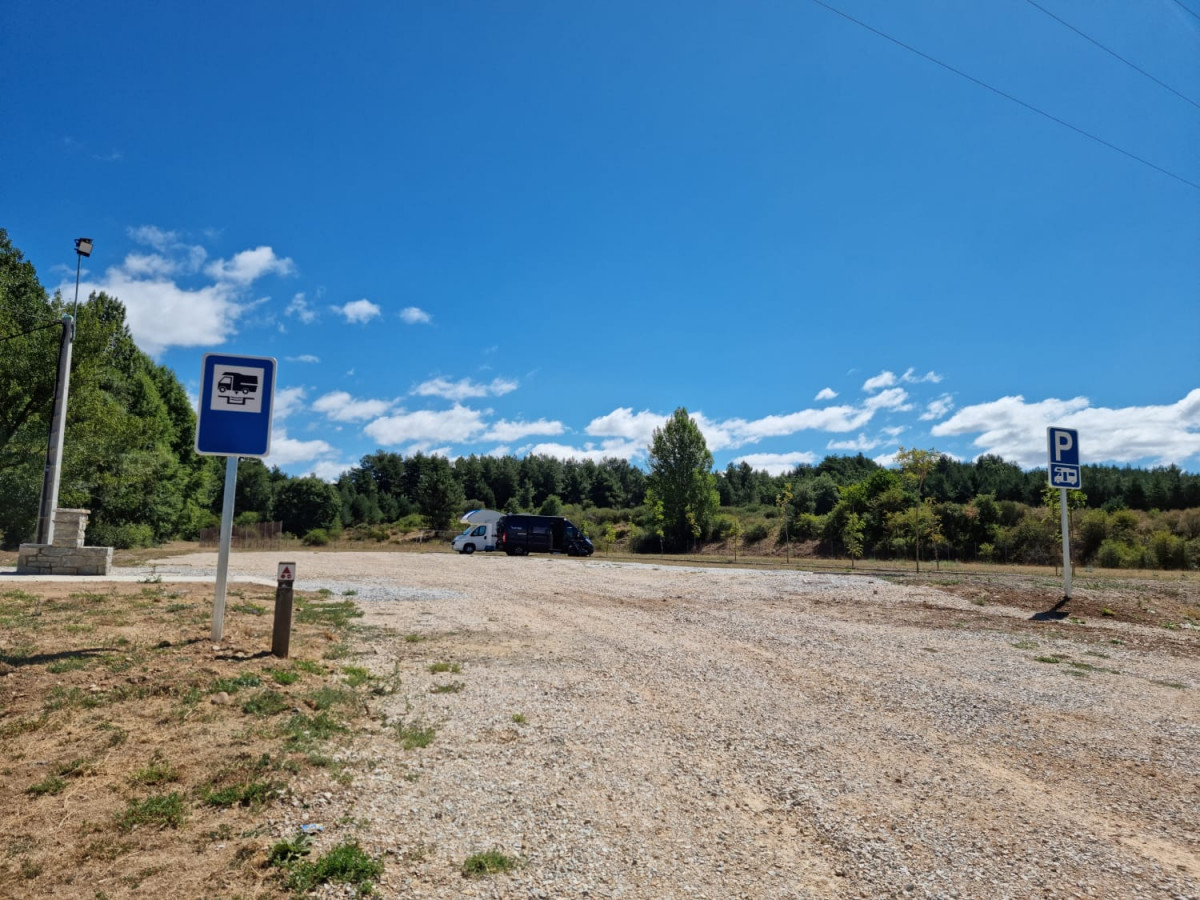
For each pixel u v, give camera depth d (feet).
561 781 16.90
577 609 44.88
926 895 12.44
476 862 12.84
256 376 27.35
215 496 283.18
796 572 69.82
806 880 12.85
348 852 12.78
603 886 12.35
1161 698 26.30
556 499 286.87
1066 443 50.44
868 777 17.92
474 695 23.80
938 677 28.48
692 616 42.65
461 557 106.42
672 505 185.06
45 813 13.74
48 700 19.08
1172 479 201.26
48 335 100.17
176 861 12.43
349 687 23.62
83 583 44.14
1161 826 15.55
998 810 16.17
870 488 155.02
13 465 96.89
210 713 19.08
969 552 133.49
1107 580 60.59
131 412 164.55
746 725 21.75
